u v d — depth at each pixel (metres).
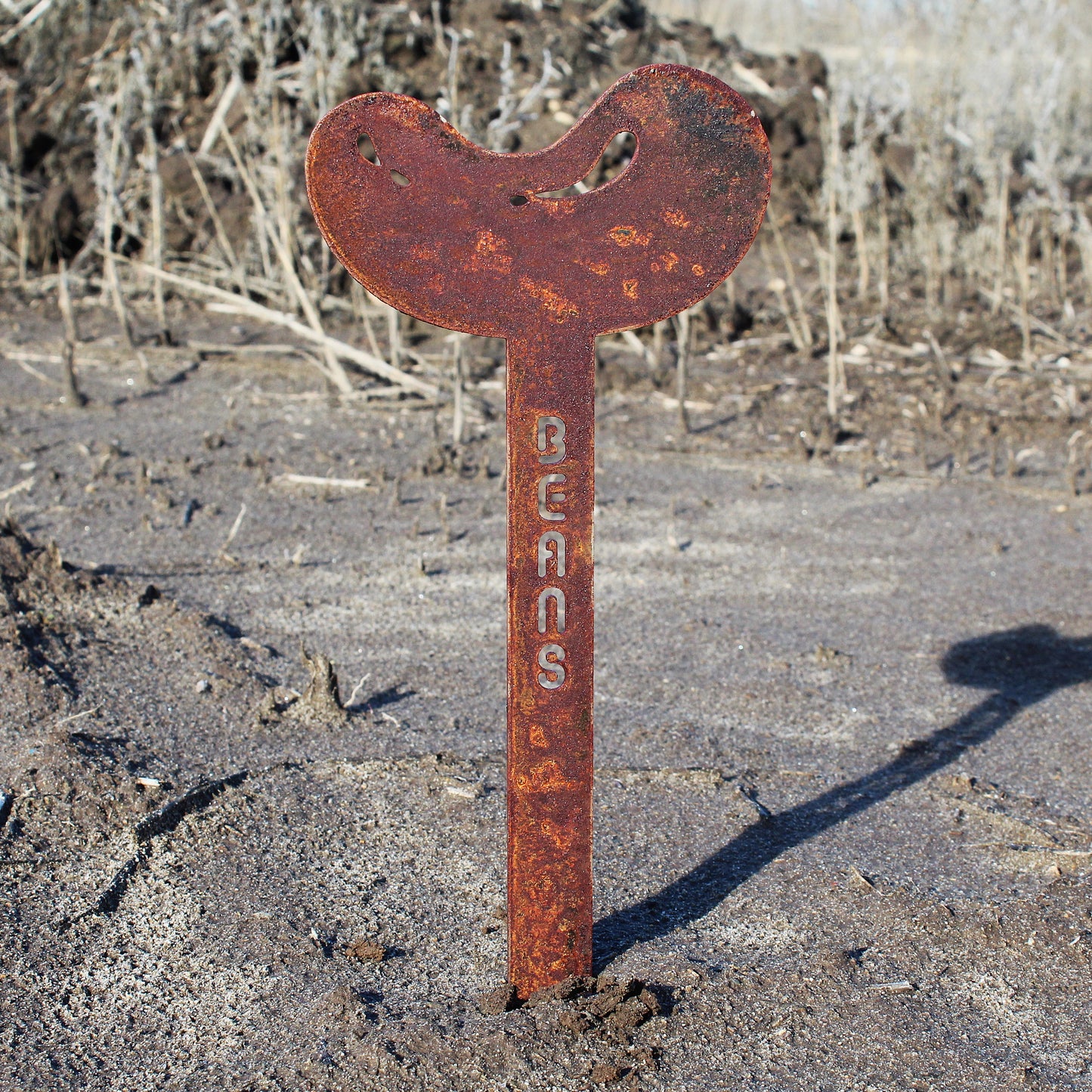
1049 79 10.28
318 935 2.96
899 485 6.62
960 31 10.43
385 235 2.33
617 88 2.33
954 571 5.51
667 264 2.41
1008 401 8.01
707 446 7.21
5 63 11.95
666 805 3.59
